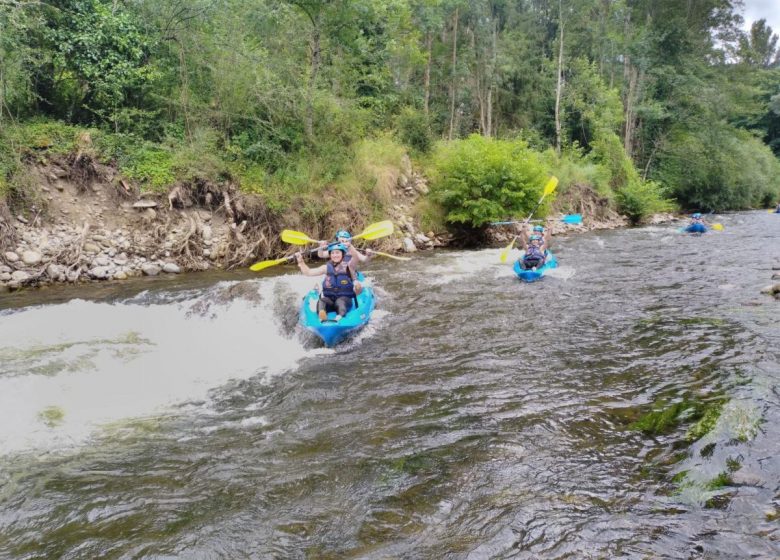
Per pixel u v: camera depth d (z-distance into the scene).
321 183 13.38
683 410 3.91
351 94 16.55
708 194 32.53
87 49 11.49
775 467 3.11
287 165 13.29
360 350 5.76
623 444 3.51
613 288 8.66
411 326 6.61
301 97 14.03
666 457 3.31
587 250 14.04
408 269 10.91
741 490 2.91
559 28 29.20
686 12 30.56
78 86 12.30
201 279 9.98
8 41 10.34
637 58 29.98
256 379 5.01
